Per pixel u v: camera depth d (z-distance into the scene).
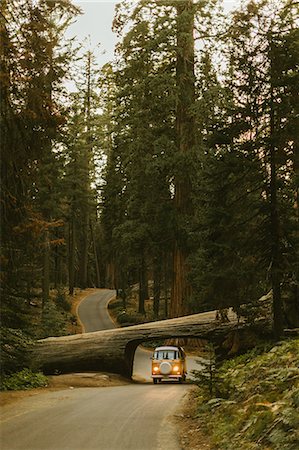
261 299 20.64
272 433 7.30
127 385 23.56
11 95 14.48
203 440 9.77
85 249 77.06
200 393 15.80
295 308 20.09
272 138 17.05
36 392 18.70
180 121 35.06
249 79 17.47
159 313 54.00
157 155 33.62
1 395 17.33
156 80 32.44
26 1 13.95
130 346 26.27
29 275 18.09
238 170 17.70
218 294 18.62
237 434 8.73
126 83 34.44
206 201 18.73
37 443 9.61
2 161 14.73
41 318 42.53
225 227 18.06
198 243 31.70
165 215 35.09
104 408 14.32
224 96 29.59
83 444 9.47
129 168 36.69
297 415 7.34
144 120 34.97
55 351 25.36
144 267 50.50
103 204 60.12
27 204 16.16
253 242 17.81
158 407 14.58
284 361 12.55
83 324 52.28
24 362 21.44
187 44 33.38
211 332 23.73
